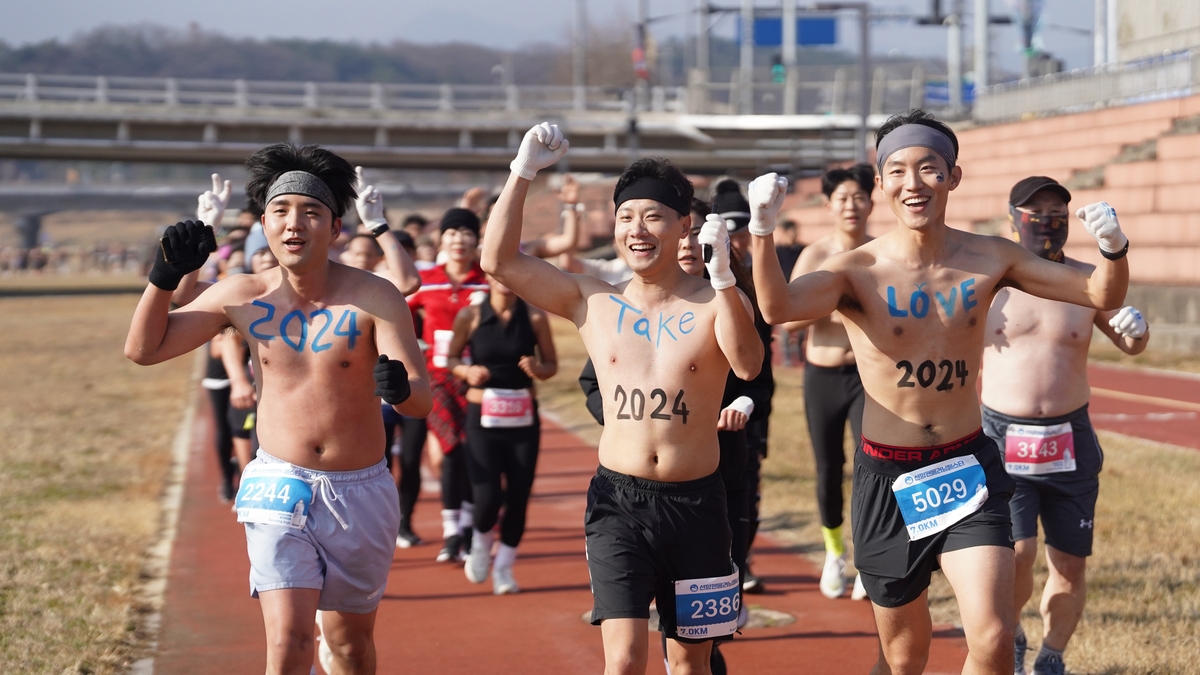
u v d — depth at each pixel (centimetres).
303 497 523
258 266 1015
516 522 873
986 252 545
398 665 723
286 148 539
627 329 537
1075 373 652
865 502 548
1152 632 723
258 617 820
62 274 10719
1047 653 645
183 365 2831
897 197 531
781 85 5534
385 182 12412
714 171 6206
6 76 5628
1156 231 2764
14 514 1105
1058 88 4125
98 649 722
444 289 988
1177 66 3509
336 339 533
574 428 1725
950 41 5334
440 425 977
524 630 789
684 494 521
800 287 529
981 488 524
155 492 1259
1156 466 1245
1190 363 2262
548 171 6266
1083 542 645
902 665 558
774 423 1598
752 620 797
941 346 536
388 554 549
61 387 2322
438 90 5981
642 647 505
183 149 5750
